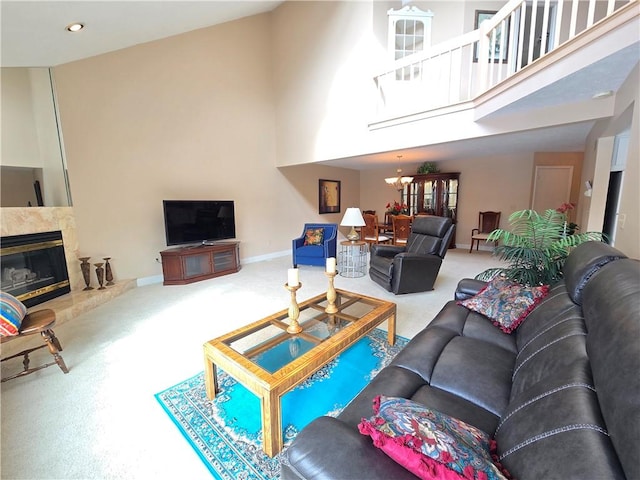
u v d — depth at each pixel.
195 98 4.78
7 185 3.07
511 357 1.60
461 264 5.43
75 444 1.54
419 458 0.78
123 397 1.89
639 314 0.81
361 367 2.18
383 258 4.20
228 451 1.49
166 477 1.36
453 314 2.09
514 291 2.01
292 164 5.65
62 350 2.46
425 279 3.80
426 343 1.70
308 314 2.35
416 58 3.67
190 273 4.48
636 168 1.87
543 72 2.38
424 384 1.41
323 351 1.72
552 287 1.97
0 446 1.53
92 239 3.89
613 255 1.37
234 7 4.31
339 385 1.98
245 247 5.73
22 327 1.99
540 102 2.75
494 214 6.61
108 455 1.48
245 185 5.60
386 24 4.33
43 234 3.29
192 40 4.67
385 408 0.99
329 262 2.29
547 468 0.71
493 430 1.12
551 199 6.26
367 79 4.22
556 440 0.75
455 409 1.22
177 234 4.43
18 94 3.18
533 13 2.51
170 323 3.00
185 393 1.92
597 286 1.19
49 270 3.38
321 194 7.26
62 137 3.58
